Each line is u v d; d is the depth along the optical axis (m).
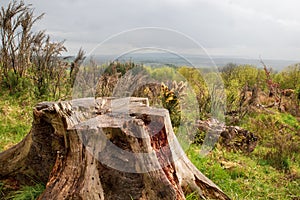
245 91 9.24
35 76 8.62
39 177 3.72
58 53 8.89
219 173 4.85
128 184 3.33
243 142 6.75
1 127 6.19
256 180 4.98
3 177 3.80
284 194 4.70
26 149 3.69
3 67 8.49
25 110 7.26
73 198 3.12
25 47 8.62
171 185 3.27
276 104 10.93
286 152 6.70
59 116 3.39
